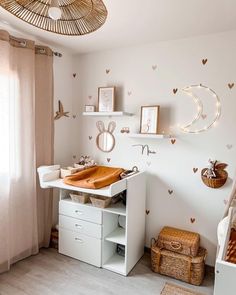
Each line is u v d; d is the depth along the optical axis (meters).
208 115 2.29
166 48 2.46
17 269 2.32
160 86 2.51
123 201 2.51
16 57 2.26
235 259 1.47
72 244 2.52
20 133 2.34
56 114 2.86
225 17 1.92
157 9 1.80
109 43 2.56
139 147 2.66
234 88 2.16
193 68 2.34
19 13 1.10
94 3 1.07
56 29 1.22
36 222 2.55
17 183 2.36
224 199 2.25
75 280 2.19
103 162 2.91
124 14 1.89
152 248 2.35
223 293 1.19
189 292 2.05
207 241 2.36
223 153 2.24
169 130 2.49
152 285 2.14
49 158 2.64
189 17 1.93
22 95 2.33
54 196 2.86
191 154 2.39
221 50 2.20
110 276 2.26
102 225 2.34
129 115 2.66
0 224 2.18
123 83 2.71
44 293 2.01
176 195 2.49
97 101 2.89
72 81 3.05
